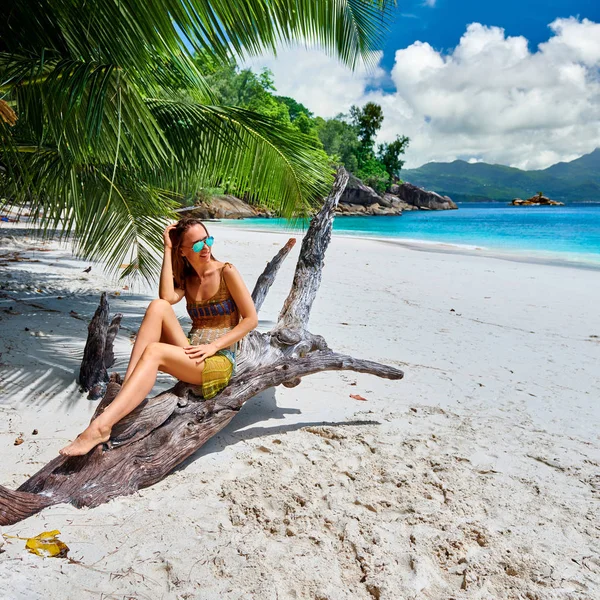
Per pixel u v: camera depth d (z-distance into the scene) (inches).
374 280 479.2
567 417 180.7
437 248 877.2
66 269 421.7
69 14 155.2
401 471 134.3
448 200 3794.3
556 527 115.1
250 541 104.4
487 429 165.5
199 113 233.9
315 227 212.5
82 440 117.7
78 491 114.8
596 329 320.8
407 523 113.1
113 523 107.4
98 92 137.4
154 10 147.9
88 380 171.2
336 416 170.1
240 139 235.0
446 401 189.8
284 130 243.1
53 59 158.6
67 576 91.6
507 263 665.6
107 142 150.9
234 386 146.6
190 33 152.6
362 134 3435.0
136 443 125.0
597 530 114.7
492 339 286.7
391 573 96.4
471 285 475.2
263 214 1936.5
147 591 89.8
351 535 106.6
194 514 112.7
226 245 765.3
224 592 90.3
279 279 450.6
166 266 141.8
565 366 242.8
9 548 97.5
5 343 205.3
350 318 318.7
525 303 397.1
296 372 157.3
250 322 141.1
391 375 173.2
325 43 184.5
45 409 157.2
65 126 151.1
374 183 3383.4
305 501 119.0
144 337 132.0
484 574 97.6
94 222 240.7
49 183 215.5
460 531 109.9
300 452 142.9
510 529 113.2
